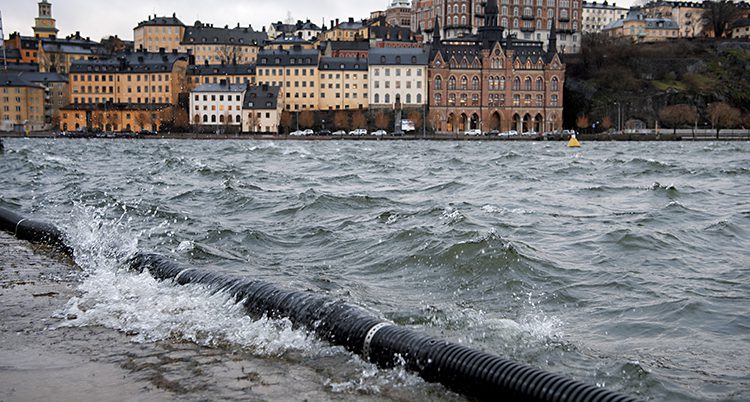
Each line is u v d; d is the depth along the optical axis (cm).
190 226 3228
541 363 1467
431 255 2497
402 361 1405
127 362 1407
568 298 2006
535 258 2477
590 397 1164
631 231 3017
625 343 1603
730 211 3897
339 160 9244
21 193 4625
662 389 1331
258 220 3475
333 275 2283
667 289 2094
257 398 1236
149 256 2277
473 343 1577
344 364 1428
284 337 1573
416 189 5194
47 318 1698
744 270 2369
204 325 1653
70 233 2780
